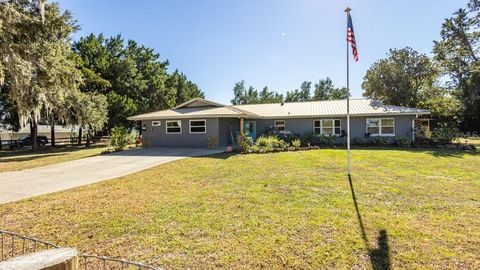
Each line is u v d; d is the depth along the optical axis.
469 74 25.19
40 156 16.42
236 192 6.18
